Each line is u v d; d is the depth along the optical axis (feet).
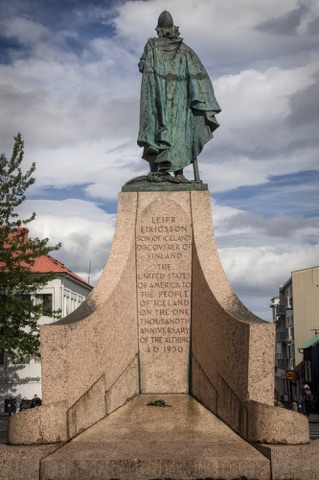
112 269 32.24
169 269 33.55
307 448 23.93
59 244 80.48
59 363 26.35
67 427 25.99
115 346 30.83
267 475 23.67
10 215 79.10
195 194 33.99
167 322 33.37
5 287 77.51
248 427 25.94
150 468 23.86
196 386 32.19
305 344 152.97
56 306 109.91
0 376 104.22
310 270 166.71
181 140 35.65
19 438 24.98
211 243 33.09
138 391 32.99
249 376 26.09
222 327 29.14
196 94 35.40
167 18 36.76
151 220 33.81
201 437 26.84
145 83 35.86
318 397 120.47
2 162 78.89
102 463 23.91
